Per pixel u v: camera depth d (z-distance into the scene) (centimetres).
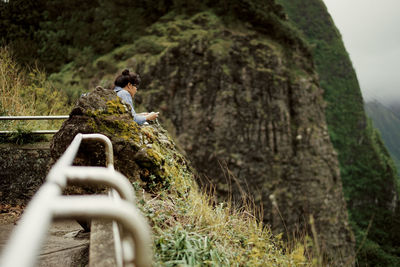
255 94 3359
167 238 205
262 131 3347
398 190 10131
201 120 2981
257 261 227
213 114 3050
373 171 10025
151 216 222
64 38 2894
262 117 3372
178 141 2741
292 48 4141
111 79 2547
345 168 9962
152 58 2852
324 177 4047
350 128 10675
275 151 3512
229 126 3094
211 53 3128
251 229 284
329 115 10556
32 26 2775
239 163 3083
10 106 519
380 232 8775
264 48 3606
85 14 3050
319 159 4044
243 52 3375
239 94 3234
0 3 2753
